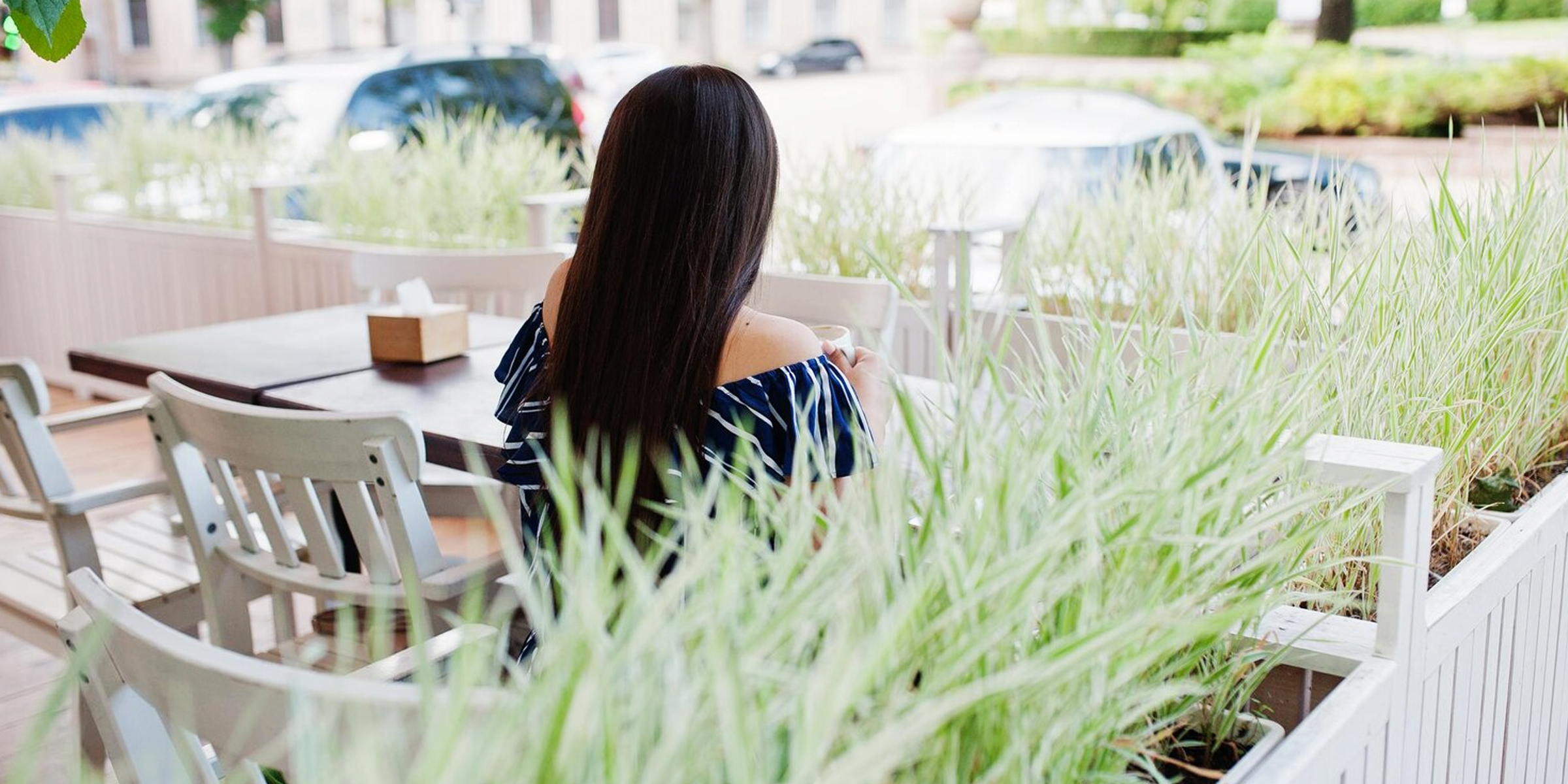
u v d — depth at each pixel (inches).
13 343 252.7
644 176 55.7
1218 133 373.1
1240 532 38.8
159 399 80.5
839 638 28.7
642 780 26.2
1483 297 75.5
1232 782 41.0
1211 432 40.0
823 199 156.8
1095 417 43.0
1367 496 45.6
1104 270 120.7
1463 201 90.7
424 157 208.8
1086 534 36.9
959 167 188.4
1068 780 34.9
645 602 28.1
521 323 122.8
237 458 76.2
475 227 195.5
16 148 262.7
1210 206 115.6
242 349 112.6
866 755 25.6
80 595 42.0
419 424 87.5
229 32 613.3
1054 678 32.1
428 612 76.7
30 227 241.9
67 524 93.0
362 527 75.5
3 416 91.1
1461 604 55.5
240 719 35.6
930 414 43.8
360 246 189.0
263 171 228.8
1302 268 68.7
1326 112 348.5
